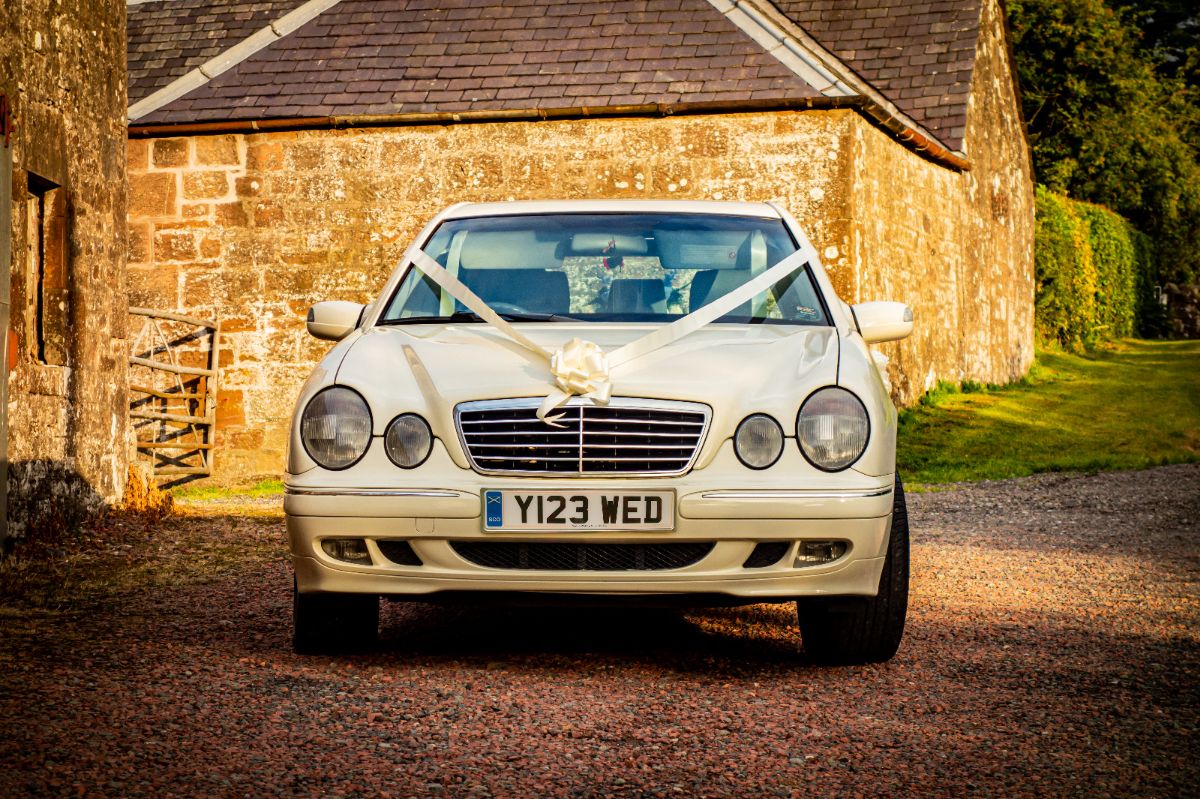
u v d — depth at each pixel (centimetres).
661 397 423
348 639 458
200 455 1470
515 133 1449
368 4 1622
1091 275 2922
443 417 425
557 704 395
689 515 415
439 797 306
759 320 496
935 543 810
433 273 521
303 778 316
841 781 324
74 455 803
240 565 689
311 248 1478
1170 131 3997
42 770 313
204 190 1492
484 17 1578
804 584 423
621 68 1474
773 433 423
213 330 1482
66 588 607
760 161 1409
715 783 321
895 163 1579
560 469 420
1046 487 1134
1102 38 3519
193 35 1686
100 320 843
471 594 425
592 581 418
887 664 462
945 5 1834
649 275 516
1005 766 338
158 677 418
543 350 445
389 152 1466
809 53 1462
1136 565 717
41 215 790
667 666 456
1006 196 2206
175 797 298
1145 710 397
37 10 763
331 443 427
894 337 525
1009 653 483
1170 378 2283
